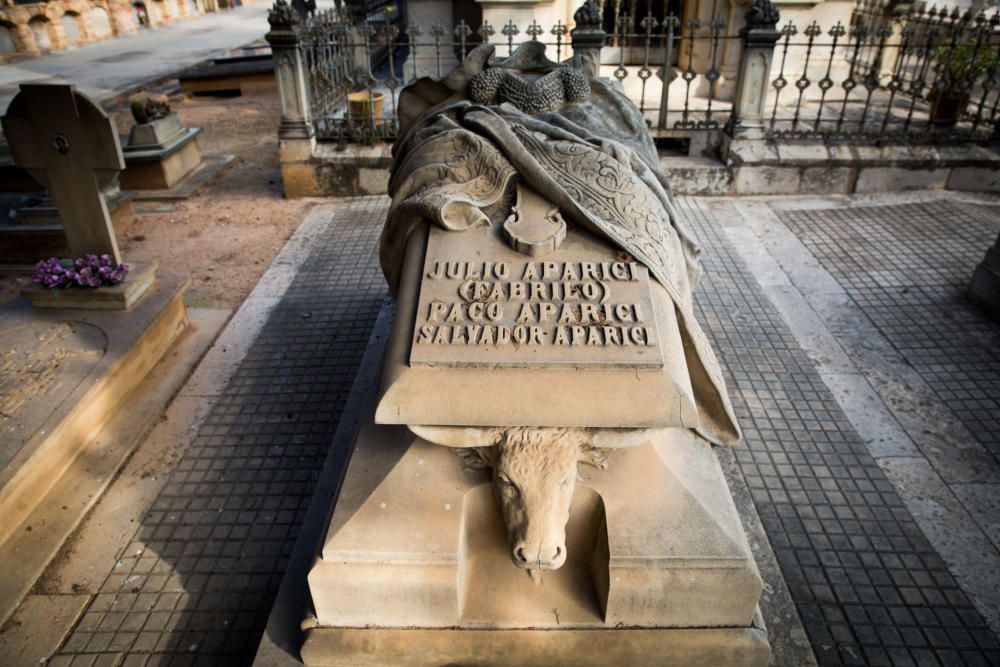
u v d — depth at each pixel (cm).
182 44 1703
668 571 203
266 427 341
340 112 741
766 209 589
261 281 485
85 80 1254
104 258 382
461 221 230
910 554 266
